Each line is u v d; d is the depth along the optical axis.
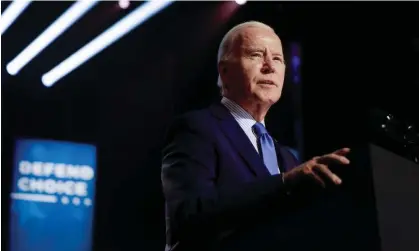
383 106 5.10
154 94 7.28
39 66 7.08
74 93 7.31
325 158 0.90
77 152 7.18
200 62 6.52
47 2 6.55
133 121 7.43
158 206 7.37
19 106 7.04
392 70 5.10
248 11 5.88
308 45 5.55
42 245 6.84
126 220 7.29
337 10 5.30
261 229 0.99
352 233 0.87
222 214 1.00
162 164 1.20
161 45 6.88
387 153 0.90
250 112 1.37
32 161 6.98
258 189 0.98
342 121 5.34
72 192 7.07
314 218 0.92
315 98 5.48
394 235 0.85
